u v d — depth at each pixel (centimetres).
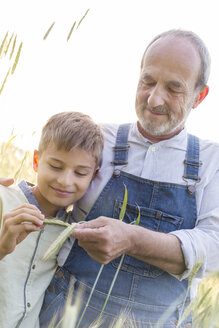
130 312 158
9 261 147
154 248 146
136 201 163
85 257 162
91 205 166
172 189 163
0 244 122
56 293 163
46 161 150
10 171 213
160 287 160
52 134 149
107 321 157
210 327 100
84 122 157
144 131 170
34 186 166
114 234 134
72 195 154
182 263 153
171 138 167
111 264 160
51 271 160
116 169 167
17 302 147
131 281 159
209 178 167
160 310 160
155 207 163
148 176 165
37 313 159
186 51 159
